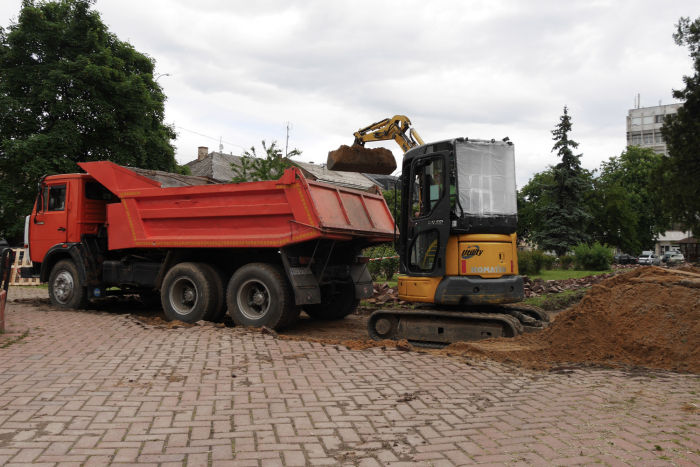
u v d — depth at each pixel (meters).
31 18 17.83
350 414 3.95
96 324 7.71
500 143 6.92
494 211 6.75
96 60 18.58
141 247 9.12
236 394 4.38
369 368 5.39
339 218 7.73
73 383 4.58
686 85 30.30
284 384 4.71
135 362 5.38
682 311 5.59
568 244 34.31
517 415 3.96
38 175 16.66
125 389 4.44
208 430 3.55
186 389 4.48
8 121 17.62
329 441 3.41
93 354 5.70
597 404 4.21
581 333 6.01
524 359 5.81
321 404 4.17
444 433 3.58
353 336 8.08
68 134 17.16
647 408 4.09
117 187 9.32
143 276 9.35
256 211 7.77
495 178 6.82
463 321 6.80
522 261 21.59
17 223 17.92
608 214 45.25
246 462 3.05
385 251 16.50
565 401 4.30
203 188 8.26
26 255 15.80
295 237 7.42
